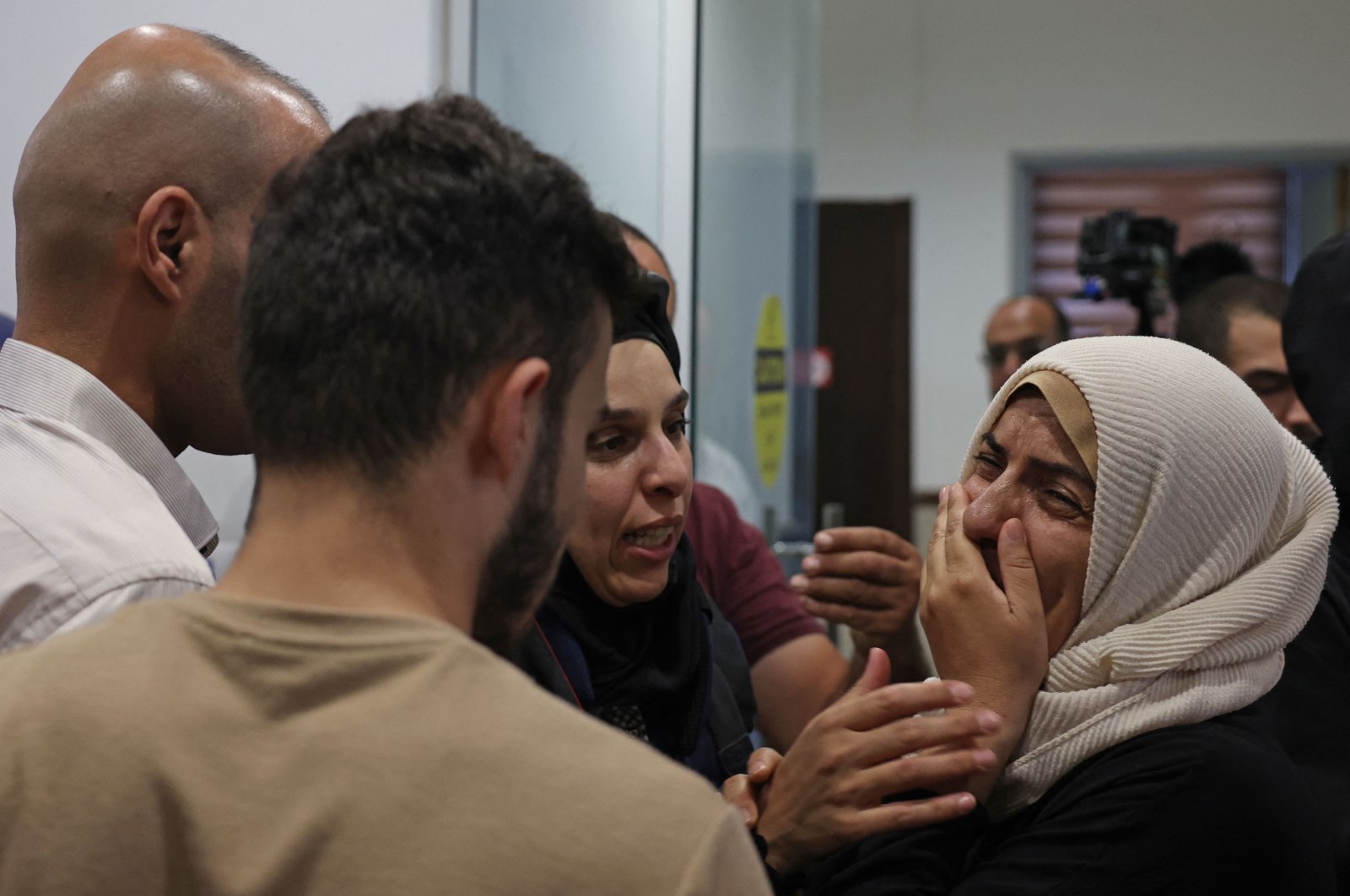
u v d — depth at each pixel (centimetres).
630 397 123
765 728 189
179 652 63
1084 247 368
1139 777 108
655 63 203
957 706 114
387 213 65
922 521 609
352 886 57
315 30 184
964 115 640
